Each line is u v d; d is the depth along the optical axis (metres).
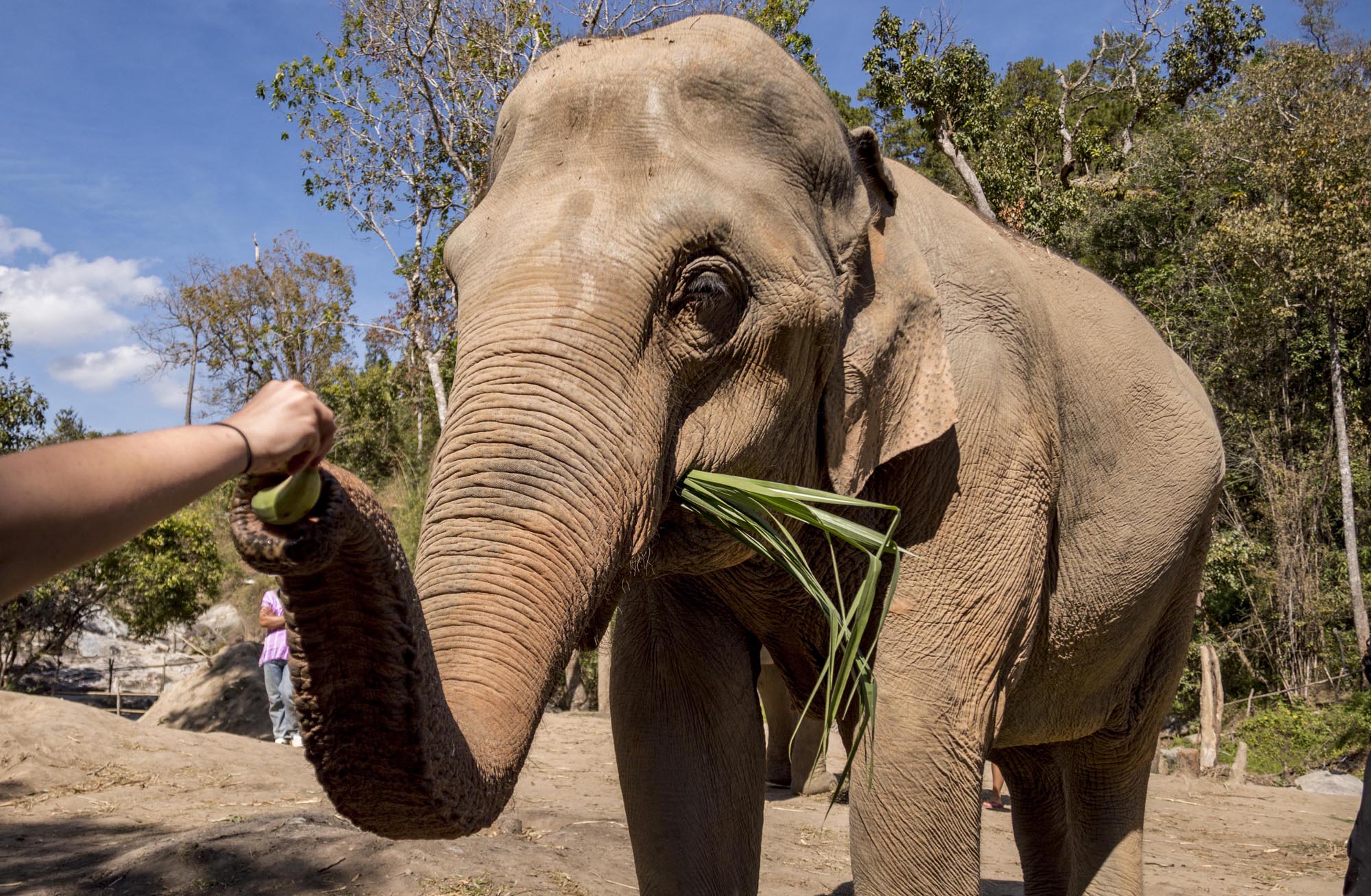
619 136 2.47
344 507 1.26
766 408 2.55
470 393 2.15
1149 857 7.57
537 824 6.75
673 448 2.41
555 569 2.00
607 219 2.34
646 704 3.32
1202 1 37.38
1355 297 25.61
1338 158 26.92
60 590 23.16
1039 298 3.69
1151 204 33.25
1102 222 33.53
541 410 2.11
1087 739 4.68
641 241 2.33
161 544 24.08
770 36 2.81
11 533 0.82
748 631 3.50
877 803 3.04
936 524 3.11
